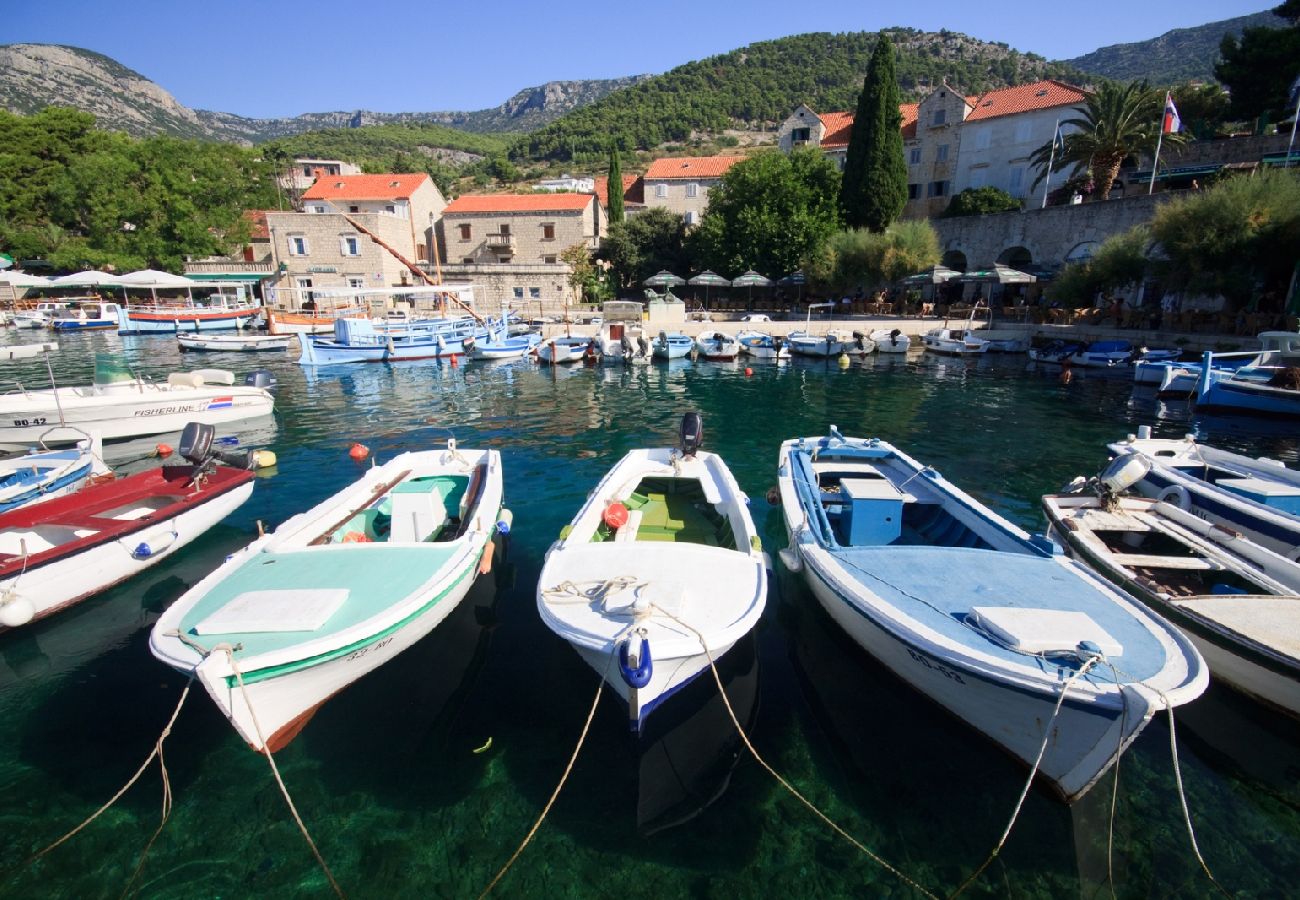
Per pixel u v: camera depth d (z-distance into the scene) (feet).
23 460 34.73
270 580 21.09
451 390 73.87
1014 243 119.65
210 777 17.88
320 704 19.43
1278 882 15.17
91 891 14.87
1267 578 22.21
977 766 18.53
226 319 132.46
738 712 20.62
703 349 98.37
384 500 29.73
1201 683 15.37
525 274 148.46
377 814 16.85
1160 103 106.01
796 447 36.60
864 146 126.52
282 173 240.73
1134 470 27.94
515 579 28.45
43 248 159.43
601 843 16.16
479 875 15.35
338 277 148.46
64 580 24.90
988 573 21.31
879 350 102.47
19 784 17.53
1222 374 62.28
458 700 20.85
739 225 131.64
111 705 20.54
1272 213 74.13
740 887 15.10
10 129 167.63
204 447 32.14
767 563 23.25
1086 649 15.96
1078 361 87.66
